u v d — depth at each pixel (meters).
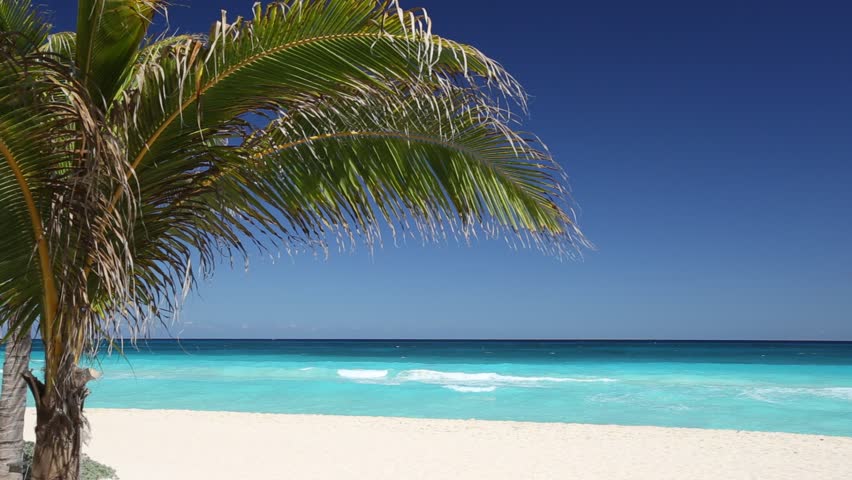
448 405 19.20
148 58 2.68
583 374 29.84
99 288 2.91
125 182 2.33
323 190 3.40
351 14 2.55
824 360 45.19
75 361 2.81
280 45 2.61
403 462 10.17
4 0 2.78
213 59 2.61
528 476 9.33
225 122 2.86
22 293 2.82
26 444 6.84
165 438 12.12
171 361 42.03
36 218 2.67
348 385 24.33
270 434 12.63
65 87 2.27
